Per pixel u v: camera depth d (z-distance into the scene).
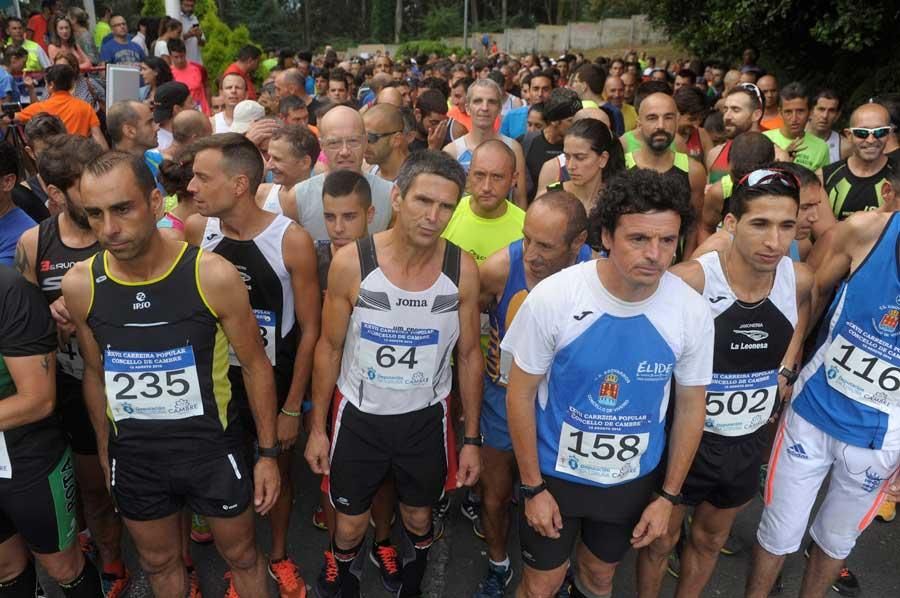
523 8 62.41
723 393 2.44
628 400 2.17
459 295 2.51
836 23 8.94
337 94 8.09
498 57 17.98
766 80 6.81
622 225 1.92
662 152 4.37
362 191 2.91
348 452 2.63
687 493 2.57
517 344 2.20
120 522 3.01
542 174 4.38
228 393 2.42
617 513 2.34
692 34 12.66
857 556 3.37
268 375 2.50
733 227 2.31
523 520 2.44
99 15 34.22
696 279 2.37
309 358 2.83
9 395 2.34
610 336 2.10
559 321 2.11
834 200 4.09
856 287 2.49
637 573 2.79
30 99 9.61
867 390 2.50
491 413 2.85
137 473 2.36
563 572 2.49
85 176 2.00
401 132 4.05
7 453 2.32
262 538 3.45
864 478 2.57
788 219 2.15
